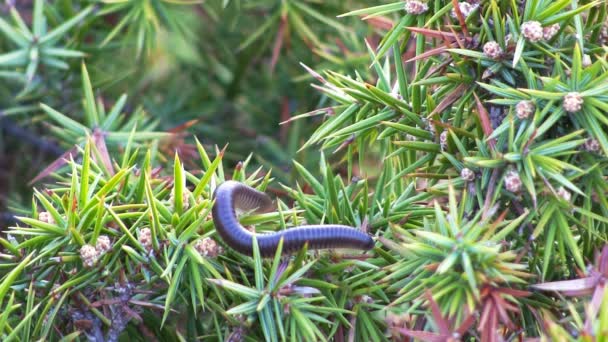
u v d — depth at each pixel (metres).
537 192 0.36
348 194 0.39
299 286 0.37
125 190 0.39
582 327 0.34
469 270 0.34
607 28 0.38
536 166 0.35
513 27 0.37
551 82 0.36
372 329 0.37
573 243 0.36
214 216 0.36
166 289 0.38
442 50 0.37
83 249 0.37
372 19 0.44
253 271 0.38
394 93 0.39
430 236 0.35
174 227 0.37
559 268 0.38
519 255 0.36
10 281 0.36
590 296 0.36
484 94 0.38
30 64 0.50
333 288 0.37
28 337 0.37
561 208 0.36
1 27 0.50
